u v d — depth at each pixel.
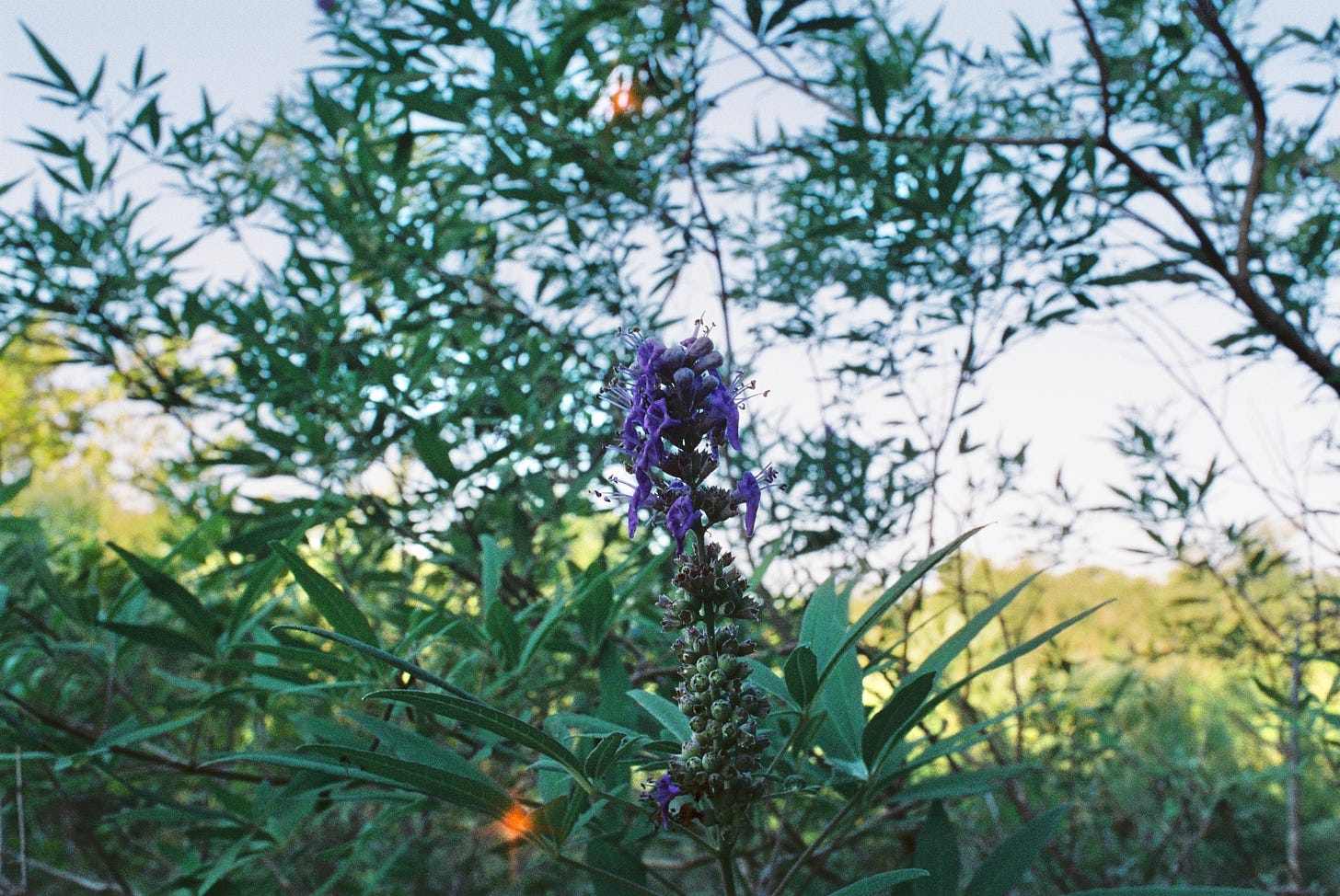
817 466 3.46
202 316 3.38
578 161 3.24
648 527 1.62
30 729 2.58
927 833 2.08
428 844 3.64
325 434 3.03
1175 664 4.64
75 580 3.51
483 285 3.55
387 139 3.36
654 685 3.22
